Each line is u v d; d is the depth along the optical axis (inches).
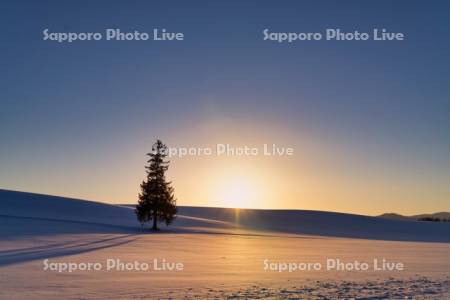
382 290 770.8
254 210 5561.0
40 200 3996.1
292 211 5511.8
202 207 5733.3
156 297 688.4
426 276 995.9
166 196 3129.9
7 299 665.6
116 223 3307.1
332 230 4505.4
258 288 782.5
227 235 2866.6
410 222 5265.8
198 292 735.7
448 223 5334.6
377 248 2046.0
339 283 856.9
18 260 1154.0
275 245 2073.1
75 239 1940.2
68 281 844.0
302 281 885.2
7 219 2876.5
